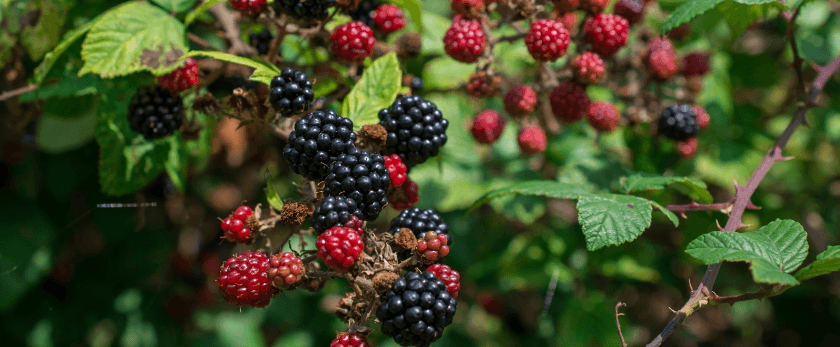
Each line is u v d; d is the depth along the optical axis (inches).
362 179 16.9
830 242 30.0
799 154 28.1
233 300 17.1
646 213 18.3
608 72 21.9
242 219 17.4
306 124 17.2
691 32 24.7
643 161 22.2
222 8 20.1
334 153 17.1
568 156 22.9
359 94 19.0
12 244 23.0
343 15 19.7
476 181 23.2
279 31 19.0
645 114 21.8
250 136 25.2
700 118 21.9
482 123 21.3
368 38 19.2
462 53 19.9
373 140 17.6
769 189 28.4
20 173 24.1
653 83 21.9
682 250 22.5
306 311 27.1
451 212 26.0
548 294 25.0
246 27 21.1
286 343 26.5
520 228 25.7
